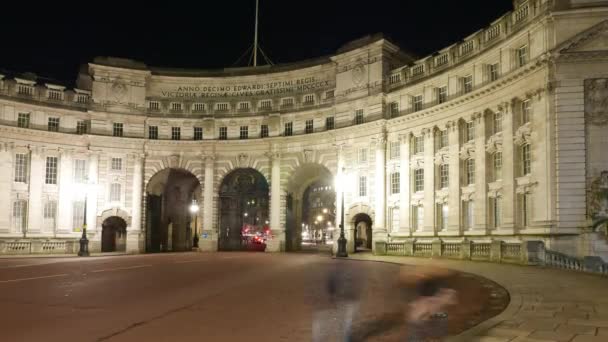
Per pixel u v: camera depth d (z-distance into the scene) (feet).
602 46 118.62
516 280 81.71
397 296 68.28
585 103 118.73
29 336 44.98
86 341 43.21
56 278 91.09
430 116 172.04
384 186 187.11
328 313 55.93
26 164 202.28
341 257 164.04
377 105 190.49
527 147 134.10
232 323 50.75
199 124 225.56
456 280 86.94
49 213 205.67
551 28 122.83
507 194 138.72
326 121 209.05
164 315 54.85
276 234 213.87
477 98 152.56
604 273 93.45
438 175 170.09
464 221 158.92
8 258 163.73
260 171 220.64
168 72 228.02
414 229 177.88
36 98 205.26
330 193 485.15
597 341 38.96
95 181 212.43
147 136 222.69
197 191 266.57
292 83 220.84
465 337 40.63
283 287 78.18
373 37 192.75
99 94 218.18
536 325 44.98
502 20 143.95
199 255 183.42
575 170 117.50
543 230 120.88
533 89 128.47
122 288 76.95
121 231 226.99
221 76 227.81
